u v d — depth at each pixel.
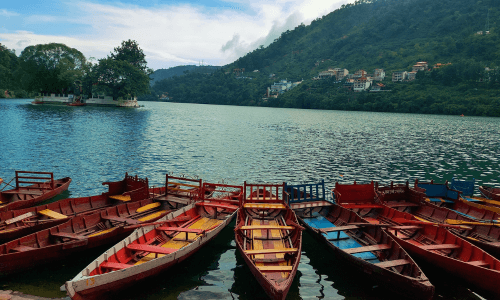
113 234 15.95
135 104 167.88
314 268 15.68
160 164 39.16
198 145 54.56
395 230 17.19
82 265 14.80
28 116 87.88
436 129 94.31
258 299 12.64
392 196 23.50
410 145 61.56
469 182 27.05
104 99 154.62
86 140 54.22
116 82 148.88
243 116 144.38
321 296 13.12
